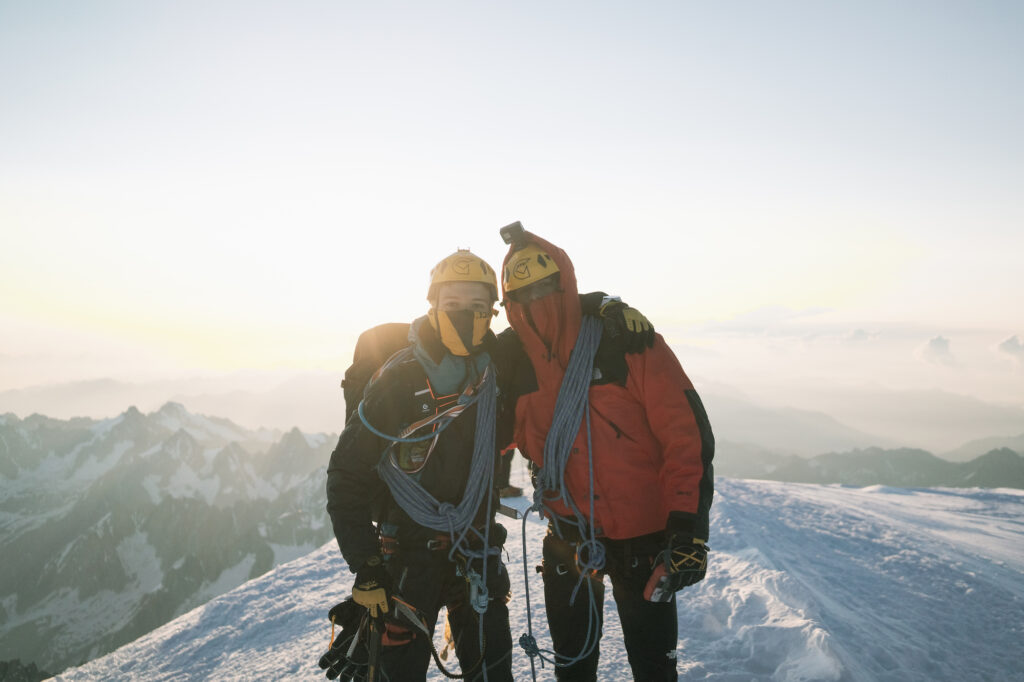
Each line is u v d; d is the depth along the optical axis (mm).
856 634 4062
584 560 2340
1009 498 10758
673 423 2191
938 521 8602
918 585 5418
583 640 2420
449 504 2201
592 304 2441
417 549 2221
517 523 7164
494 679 2295
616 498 2258
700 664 3674
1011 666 4047
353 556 2074
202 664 4496
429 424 2195
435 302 2240
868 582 5461
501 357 2402
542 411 2391
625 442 2270
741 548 5934
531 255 2301
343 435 2184
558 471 2324
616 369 2279
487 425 2242
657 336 2324
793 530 6887
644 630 2240
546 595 2496
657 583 2137
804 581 5008
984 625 4664
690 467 2150
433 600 2232
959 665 4047
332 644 2342
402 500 2193
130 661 4688
